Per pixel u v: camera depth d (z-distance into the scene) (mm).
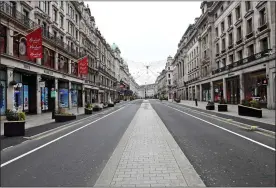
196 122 14812
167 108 31344
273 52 23438
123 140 8867
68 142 9062
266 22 25078
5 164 6242
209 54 46000
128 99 101125
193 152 7125
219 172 5328
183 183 4617
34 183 4840
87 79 46875
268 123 12969
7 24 19188
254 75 26922
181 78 83812
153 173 5180
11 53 19703
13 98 19609
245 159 6352
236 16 33844
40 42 17688
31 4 23969
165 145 7930
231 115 18156
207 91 48656
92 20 54531
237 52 33562
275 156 6629
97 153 7230
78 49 41094
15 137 10195
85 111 23109
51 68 27141
